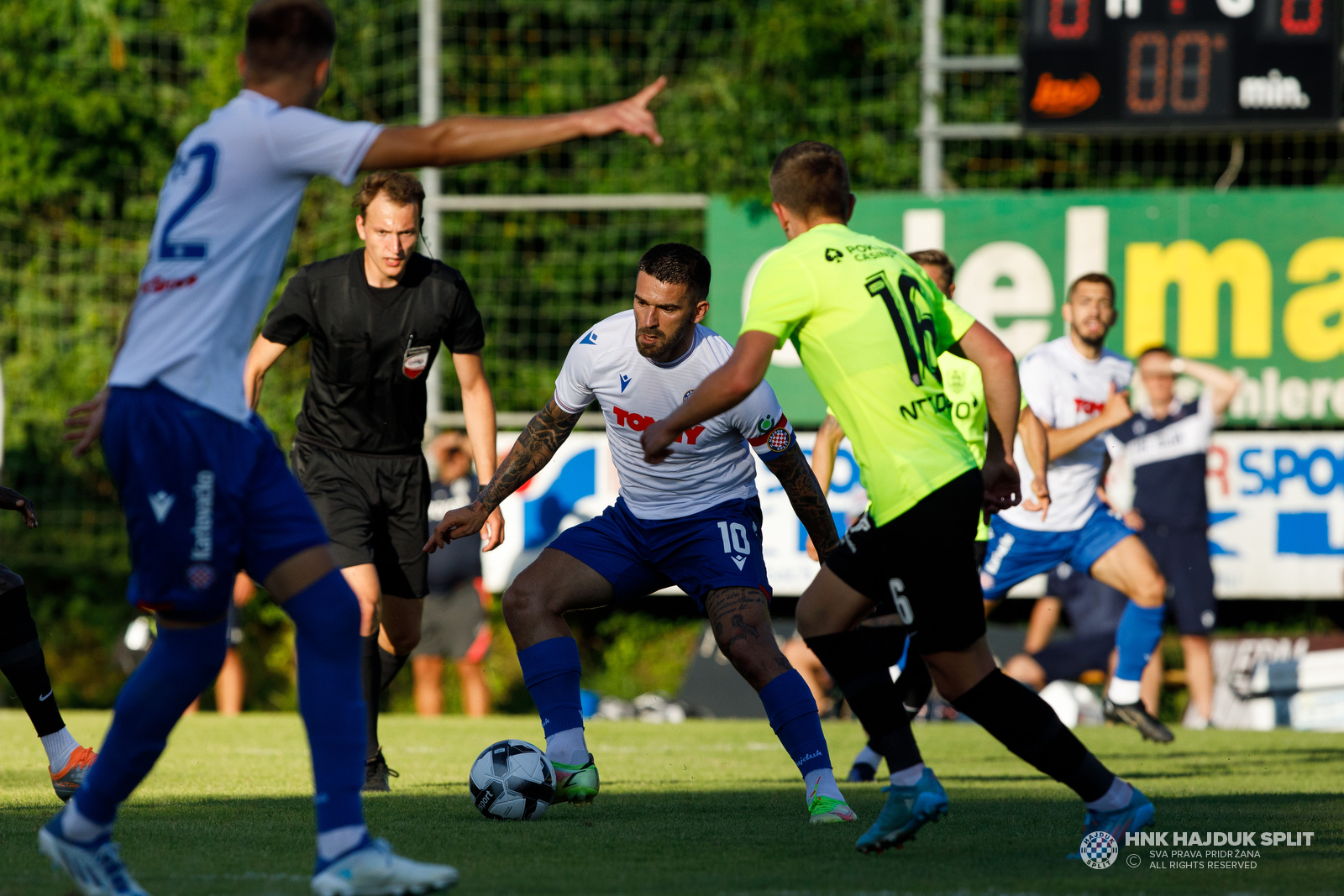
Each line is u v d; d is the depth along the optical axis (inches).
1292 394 1640.0
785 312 470.6
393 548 721.6
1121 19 1622.8
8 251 2210.9
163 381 382.6
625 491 637.9
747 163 2108.8
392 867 387.2
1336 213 1628.9
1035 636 1514.5
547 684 625.3
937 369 481.4
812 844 507.2
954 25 2098.9
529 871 444.1
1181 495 1416.1
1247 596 1574.8
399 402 706.2
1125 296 1652.3
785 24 2082.9
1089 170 2140.7
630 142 2198.6
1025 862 465.7
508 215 2187.5
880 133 2111.2
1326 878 433.4
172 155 2263.8
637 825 561.0
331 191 2186.3
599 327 623.5
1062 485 999.0
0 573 620.7
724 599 611.8
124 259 2226.9
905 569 466.6
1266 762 911.0
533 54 2295.8
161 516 381.7
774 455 603.2
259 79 404.5
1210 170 2146.9
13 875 432.5
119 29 2265.0
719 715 1638.8
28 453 2148.1
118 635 2166.6
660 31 2251.5
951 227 1662.2
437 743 1057.5
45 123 2203.5
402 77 2253.9
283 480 402.0
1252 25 1603.1
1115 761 922.1
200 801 639.1
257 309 398.3
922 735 1174.3
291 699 2060.8
